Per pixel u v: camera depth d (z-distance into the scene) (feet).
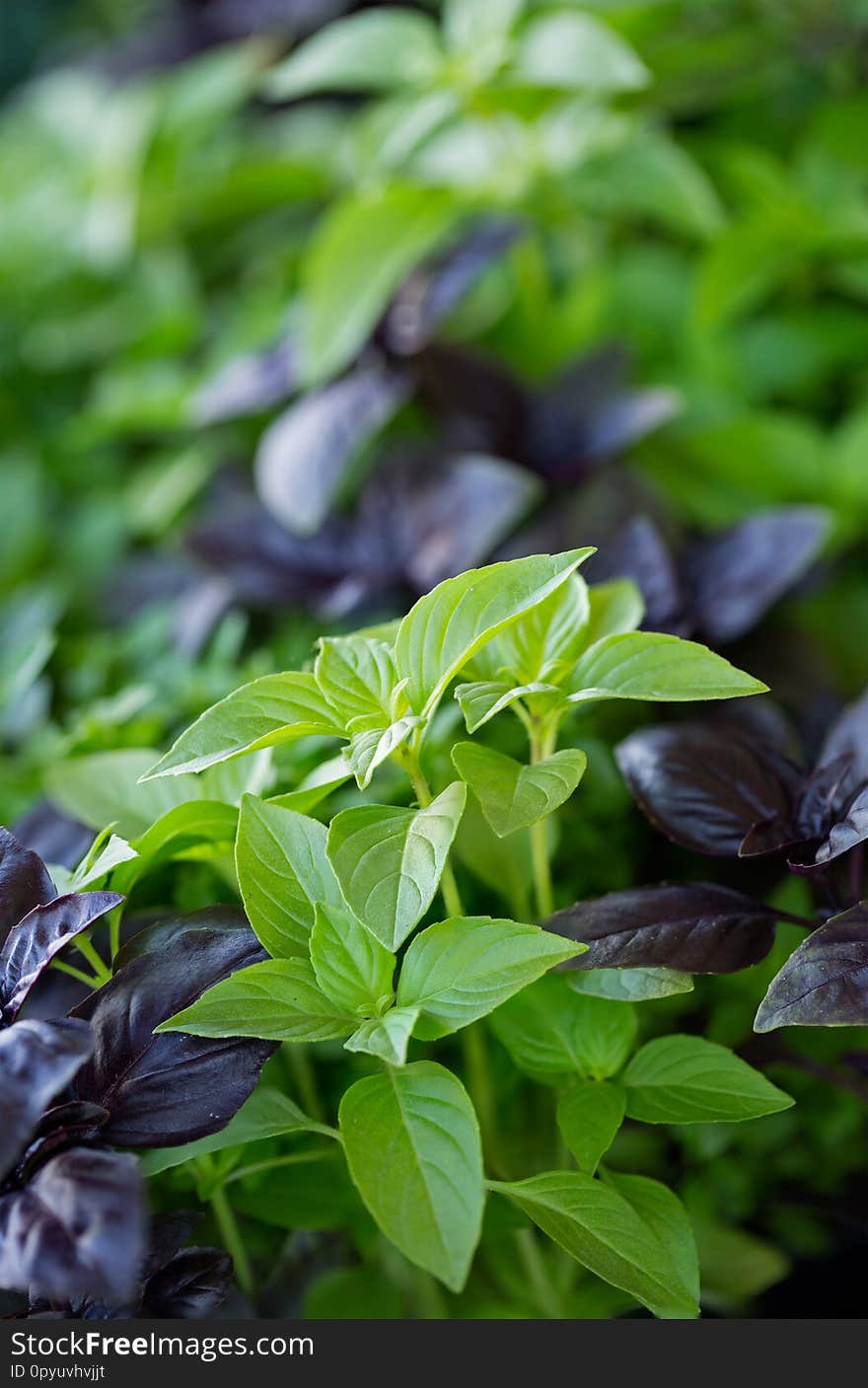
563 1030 1.88
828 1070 1.98
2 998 1.78
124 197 3.36
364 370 2.65
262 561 2.52
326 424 2.50
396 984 1.88
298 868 1.82
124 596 2.83
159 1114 1.76
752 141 3.30
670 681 1.81
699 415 2.90
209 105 3.27
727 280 2.85
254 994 1.77
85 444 3.37
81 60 4.11
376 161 2.69
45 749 2.25
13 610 2.79
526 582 1.77
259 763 1.94
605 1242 1.79
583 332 3.00
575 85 2.47
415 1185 1.70
